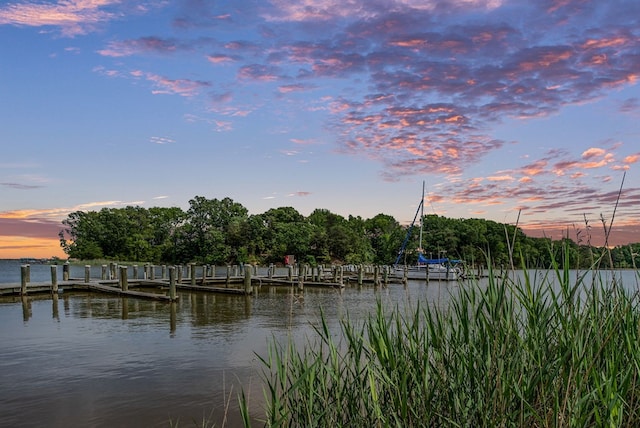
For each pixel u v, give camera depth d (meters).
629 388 3.16
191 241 89.44
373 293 28.69
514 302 3.61
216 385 8.82
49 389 8.69
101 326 15.22
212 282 32.62
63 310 18.95
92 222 92.31
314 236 84.62
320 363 4.26
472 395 3.49
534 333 3.36
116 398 8.20
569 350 2.99
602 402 2.80
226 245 85.00
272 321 16.22
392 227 95.50
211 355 11.13
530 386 3.11
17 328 14.77
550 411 2.88
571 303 3.31
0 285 24.95
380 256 84.50
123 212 95.06
